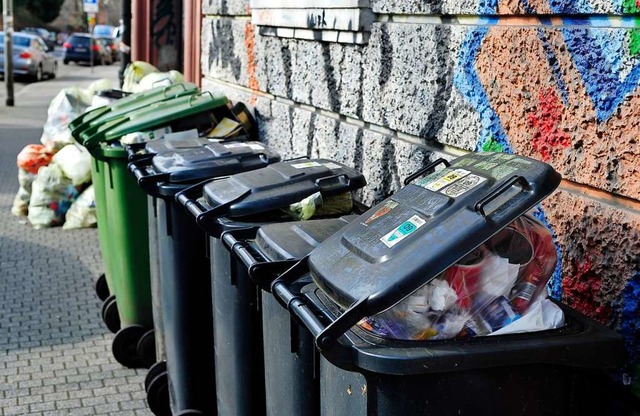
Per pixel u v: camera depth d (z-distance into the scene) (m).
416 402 2.15
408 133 4.15
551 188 2.23
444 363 2.10
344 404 2.31
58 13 64.25
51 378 5.03
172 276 3.97
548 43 3.09
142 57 12.38
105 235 5.48
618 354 2.26
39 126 17.78
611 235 2.81
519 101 3.28
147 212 4.92
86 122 5.32
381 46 4.34
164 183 3.87
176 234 3.91
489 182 2.31
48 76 33.34
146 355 5.11
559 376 2.24
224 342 3.41
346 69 4.77
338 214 3.41
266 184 3.35
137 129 4.96
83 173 8.62
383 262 2.22
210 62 7.72
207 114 5.23
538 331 2.27
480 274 2.28
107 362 5.26
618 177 2.79
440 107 3.85
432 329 2.26
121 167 4.84
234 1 6.79
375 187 4.48
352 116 4.73
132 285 5.05
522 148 3.27
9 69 21.56
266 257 2.86
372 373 2.13
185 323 3.99
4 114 19.88
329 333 2.12
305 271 2.54
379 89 4.40
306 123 5.36
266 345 2.98
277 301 2.67
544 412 2.25
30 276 6.99
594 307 2.90
